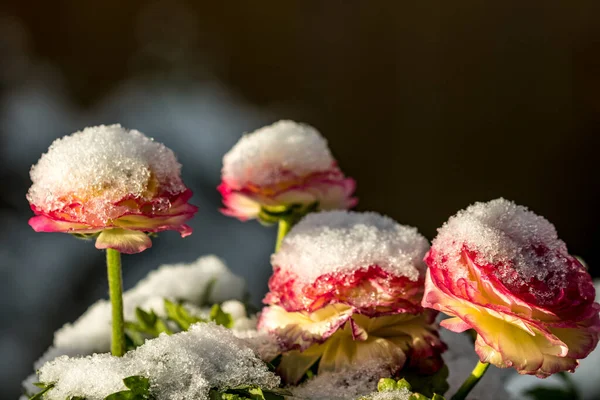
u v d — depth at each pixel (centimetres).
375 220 61
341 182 66
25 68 254
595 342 56
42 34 258
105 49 263
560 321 55
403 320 59
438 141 256
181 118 251
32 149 227
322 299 58
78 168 57
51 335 171
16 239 196
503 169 246
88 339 66
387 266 58
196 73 269
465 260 56
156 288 70
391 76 263
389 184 258
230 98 266
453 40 256
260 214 67
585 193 235
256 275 174
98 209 57
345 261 58
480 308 55
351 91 267
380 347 59
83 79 259
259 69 271
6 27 255
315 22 270
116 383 56
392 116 262
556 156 241
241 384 56
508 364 55
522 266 56
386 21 263
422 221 252
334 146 264
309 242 59
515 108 247
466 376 64
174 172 59
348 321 59
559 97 241
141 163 58
